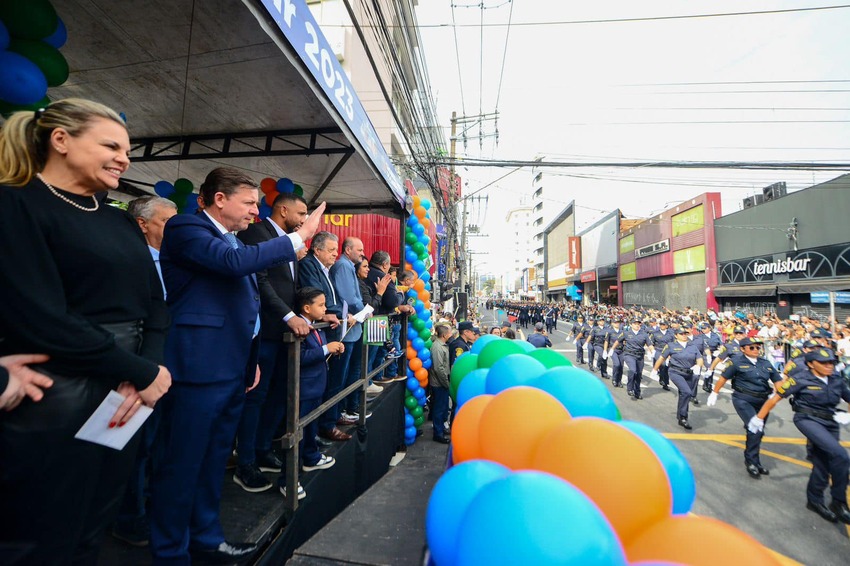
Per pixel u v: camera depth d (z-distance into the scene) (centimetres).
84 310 106
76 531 104
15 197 96
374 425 410
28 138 108
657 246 2758
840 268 1477
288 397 217
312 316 264
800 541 376
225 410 179
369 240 1077
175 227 171
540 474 99
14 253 92
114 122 114
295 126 376
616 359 1061
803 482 494
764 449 609
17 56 145
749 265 1950
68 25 237
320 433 338
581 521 85
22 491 94
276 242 171
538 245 8644
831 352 429
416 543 207
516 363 228
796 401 443
